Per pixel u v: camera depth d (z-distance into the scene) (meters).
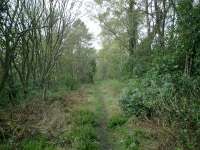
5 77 9.26
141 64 17.12
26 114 9.56
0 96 10.66
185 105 7.14
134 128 8.12
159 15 15.23
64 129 8.24
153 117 8.29
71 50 27.38
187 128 6.47
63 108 11.10
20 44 12.38
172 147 6.31
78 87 23.19
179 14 10.45
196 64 9.98
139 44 20.61
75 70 30.62
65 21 15.11
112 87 20.08
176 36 11.40
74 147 6.85
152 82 10.11
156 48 14.58
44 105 11.29
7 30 9.32
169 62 11.16
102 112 11.38
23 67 12.66
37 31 14.10
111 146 7.37
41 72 14.34
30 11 12.56
